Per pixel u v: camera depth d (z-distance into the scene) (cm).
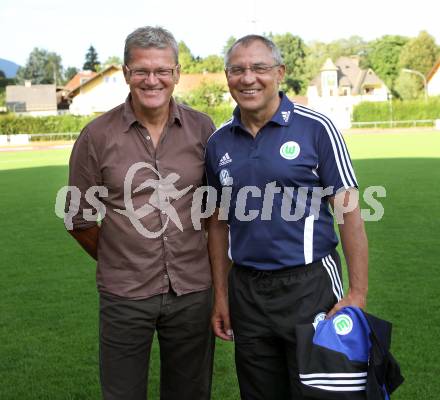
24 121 4838
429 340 470
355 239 304
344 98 6981
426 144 2784
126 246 320
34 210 1212
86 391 415
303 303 305
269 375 322
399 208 1064
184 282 328
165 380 351
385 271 666
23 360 466
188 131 328
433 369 421
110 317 326
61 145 4206
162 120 323
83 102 6419
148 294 322
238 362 329
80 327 533
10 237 940
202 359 345
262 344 317
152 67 306
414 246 779
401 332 487
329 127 299
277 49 303
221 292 343
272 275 307
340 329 284
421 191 1264
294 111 304
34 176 1908
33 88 7581
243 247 313
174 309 330
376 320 284
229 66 302
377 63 8931
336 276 316
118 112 323
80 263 764
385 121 5053
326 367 280
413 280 629
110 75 6384
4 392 414
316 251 307
